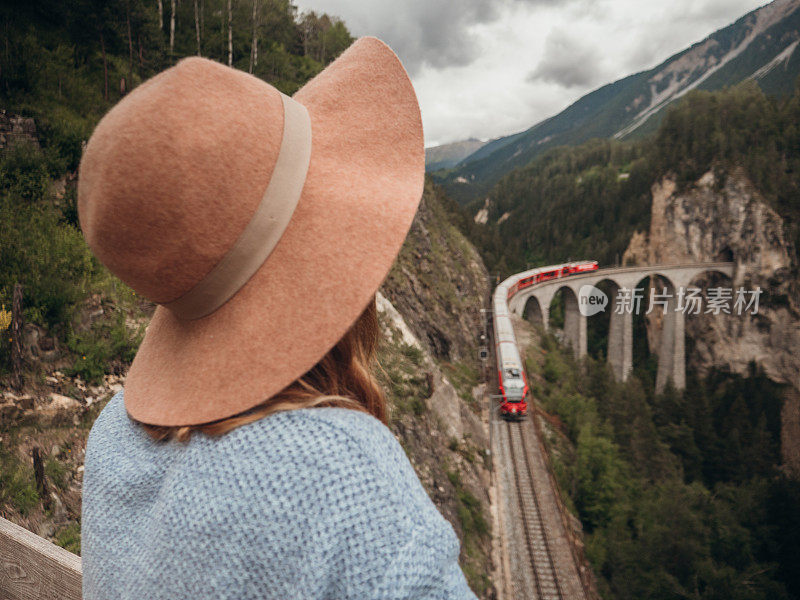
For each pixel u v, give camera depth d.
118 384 8.51
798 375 108.19
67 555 1.27
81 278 9.77
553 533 22.08
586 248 161.50
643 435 62.62
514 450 29.59
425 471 14.98
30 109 13.88
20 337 7.34
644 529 38.12
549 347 63.12
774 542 52.81
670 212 136.50
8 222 10.12
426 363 19.81
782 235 113.75
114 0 21.98
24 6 19.73
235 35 39.47
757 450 77.56
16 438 6.74
